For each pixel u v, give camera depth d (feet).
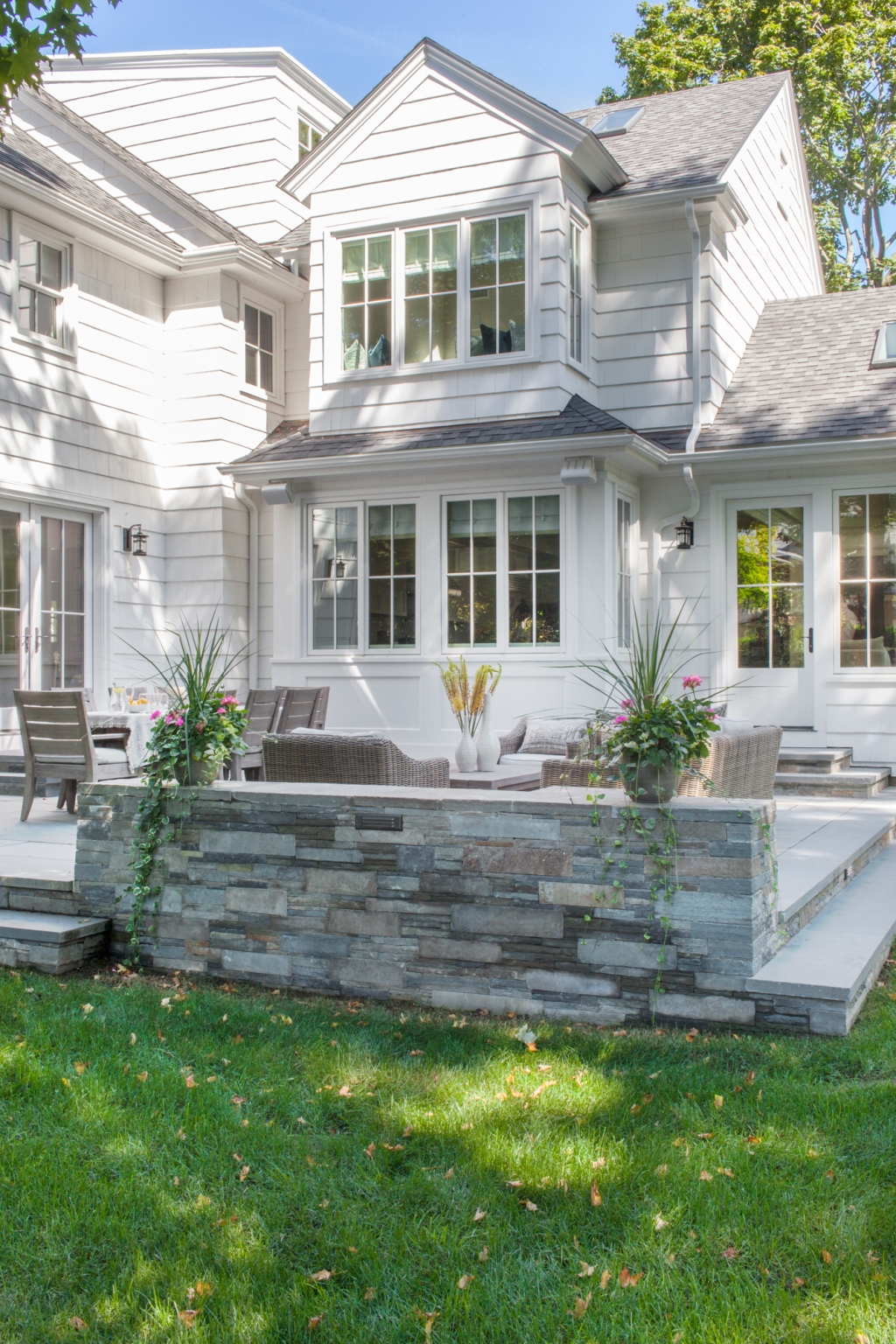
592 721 14.75
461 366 33.45
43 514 33.53
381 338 34.94
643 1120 10.50
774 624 33.68
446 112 33.53
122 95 46.11
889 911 16.88
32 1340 7.52
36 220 32.81
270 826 15.10
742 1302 7.62
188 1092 11.35
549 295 32.40
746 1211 8.80
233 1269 8.27
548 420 31.94
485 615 33.27
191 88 44.83
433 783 18.98
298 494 35.76
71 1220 8.92
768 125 41.14
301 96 45.32
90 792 16.46
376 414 34.88
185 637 37.96
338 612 35.42
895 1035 12.35
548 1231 8.65
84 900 16.52
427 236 34.09
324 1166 9.79
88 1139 10.34
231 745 15.99
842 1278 7.88
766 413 33.71
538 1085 11.38
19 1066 11.96
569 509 31.94
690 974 12.95
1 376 31.42
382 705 34.42
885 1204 8.82
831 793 29.27
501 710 32.76
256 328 40.40
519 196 32.68
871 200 72.59
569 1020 13.43
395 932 14.35
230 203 44.19
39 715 23.30
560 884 13.48
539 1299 7.82
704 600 33.99
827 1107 10.56
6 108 17.12
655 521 34.53
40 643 33.30
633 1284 7.92
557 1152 9.87
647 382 34.96
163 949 15.85
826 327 38.11
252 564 39.06
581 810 13.37
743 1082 11.30
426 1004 14.16
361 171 34.78
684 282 34.50
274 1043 12.71
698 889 12.90
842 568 32.76
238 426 38.63
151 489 37.70
